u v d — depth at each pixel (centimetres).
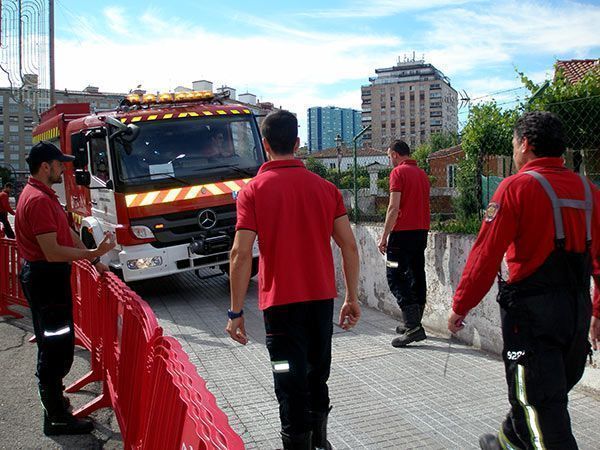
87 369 590
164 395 267
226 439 171
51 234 419
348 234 340
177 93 937
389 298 729
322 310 322
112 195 834
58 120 1142
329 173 1263
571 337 279
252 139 922
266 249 318
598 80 668
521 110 623
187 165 862
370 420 420
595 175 568
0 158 12706
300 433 310
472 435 390
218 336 657
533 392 277
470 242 577
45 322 432
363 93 17788
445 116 17050
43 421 466
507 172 698
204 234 844
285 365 313
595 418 404
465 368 518
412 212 589
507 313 291
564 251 279
